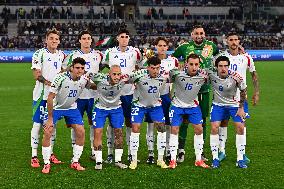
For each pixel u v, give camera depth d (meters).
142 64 8.03
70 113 7.34
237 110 7.44
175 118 7.47
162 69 7.68
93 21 43.06
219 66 7.19
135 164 7.39
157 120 7.49
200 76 7.29
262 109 13.62
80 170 7.21
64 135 9.95
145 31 41.97
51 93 7.04
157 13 44.94
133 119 7.46
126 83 7.41
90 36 7.90
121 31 7.87
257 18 44.75
